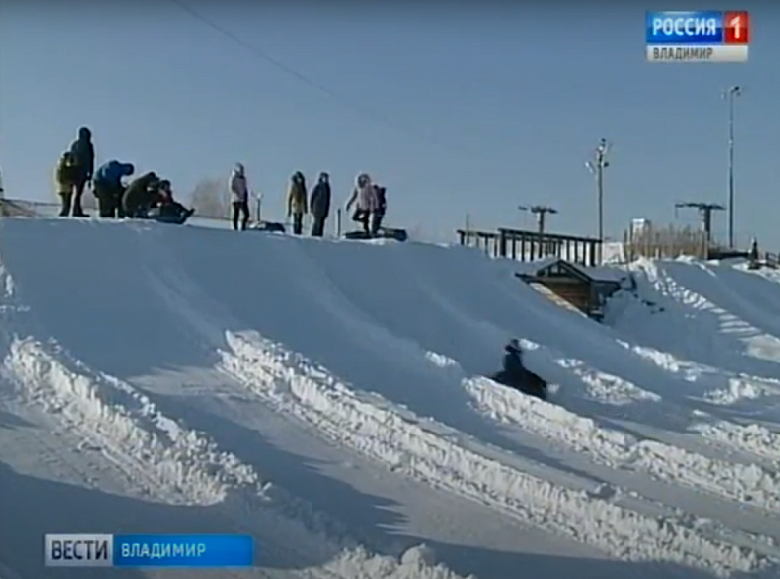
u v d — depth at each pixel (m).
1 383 10.37
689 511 8.94
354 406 11.01
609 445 11.14
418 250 20.62
